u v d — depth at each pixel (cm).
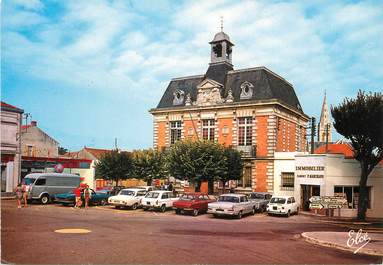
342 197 2888
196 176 3281
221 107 4009
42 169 4403
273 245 1484
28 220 1939
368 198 3002
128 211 2775
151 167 4078
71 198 2894
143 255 1212
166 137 4384
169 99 4525
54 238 1457
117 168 4334
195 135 4188
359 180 2972
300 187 3148
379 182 2992
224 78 4272
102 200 3111
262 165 3734
